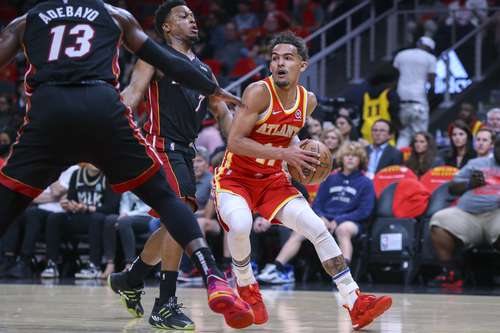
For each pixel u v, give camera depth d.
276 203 6.57
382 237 12.62
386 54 21.33
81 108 5.24
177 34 7.16
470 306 8.56
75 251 14.52
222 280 5.36
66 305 8.34
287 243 12.87
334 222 12.68
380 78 19.89
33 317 7.08
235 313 5.32
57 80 5.31
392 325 6.62
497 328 6.40
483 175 11.90
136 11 25.33
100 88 5.33
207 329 6.29
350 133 14.99
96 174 13.94
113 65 5.47
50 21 5.44
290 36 6.46
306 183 6.60
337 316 7.46
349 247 12.52
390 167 13.25
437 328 6.39
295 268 13.69
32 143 5.30
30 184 5.36
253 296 6.61
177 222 5.42
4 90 21.17
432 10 20.11
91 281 12.94
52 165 5.41
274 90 6.46
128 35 5.57
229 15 25.00
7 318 6.98
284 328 6.39
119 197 13.88
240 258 6.49
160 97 6.91
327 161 6.56
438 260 12.27
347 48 20.33
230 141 6.41
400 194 12.75
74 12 5.46
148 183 5.46
